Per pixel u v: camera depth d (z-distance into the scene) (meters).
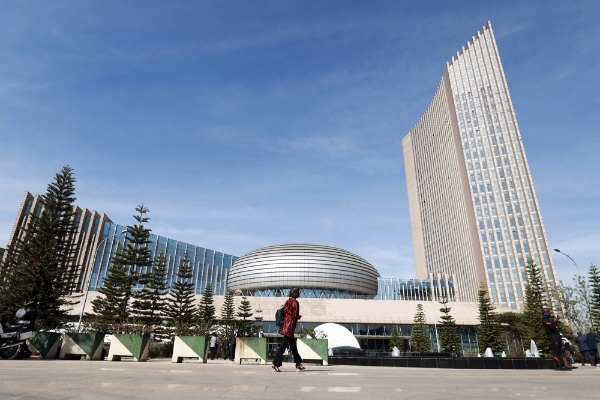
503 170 108.31
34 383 6.09
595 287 52.16
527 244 98.31
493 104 117.38
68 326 36.66
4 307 34.19
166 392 5.67
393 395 5.68
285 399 5.04
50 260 36.62
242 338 15.87
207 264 107.31
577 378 9.88
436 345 63.81
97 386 6.14
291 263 75.75
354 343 47.41
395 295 95.50
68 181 39.94
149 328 25.50
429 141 141.50
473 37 129.50
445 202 125.06
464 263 108.94
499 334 57.41
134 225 46.31
